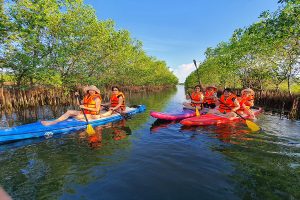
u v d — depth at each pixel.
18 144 6.32
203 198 3.55
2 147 6.06
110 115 9.68
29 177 4.29
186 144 6.22
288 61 15.34
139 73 32.19
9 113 12.11
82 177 4.25
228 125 8.52
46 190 3.82
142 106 13.09
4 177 4.29
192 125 8.46
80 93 18.39
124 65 24.09
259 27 11.91
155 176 4.27
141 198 3.54
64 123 7.82
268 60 17.19
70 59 17.16
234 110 8.84
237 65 19.98
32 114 11.81
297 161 4.99
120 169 4.58
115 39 20.09
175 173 4.39
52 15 14.34
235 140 6.60
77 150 5.79
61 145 6.21
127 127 8.41
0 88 13.38
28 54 14.07
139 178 4.19
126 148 5.91
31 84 15.36
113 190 3.78
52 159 5.17
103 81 21.47
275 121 9.89
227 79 26.02
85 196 3.62
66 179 4.18
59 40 15.91
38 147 6.05
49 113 12.20
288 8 9.72
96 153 5.55
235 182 4.05
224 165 4.77
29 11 12.88
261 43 13.51
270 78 18.23
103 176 4.28
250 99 10.21
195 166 4.71
